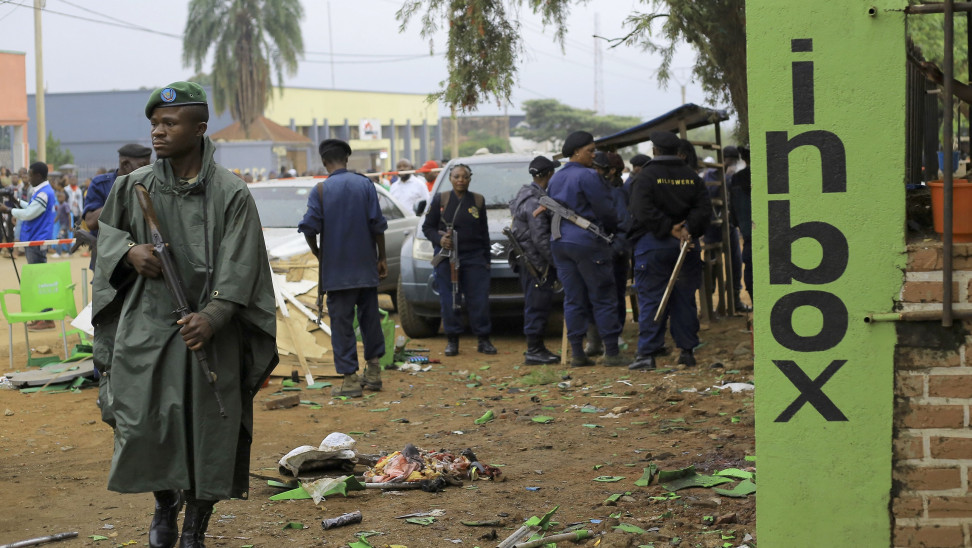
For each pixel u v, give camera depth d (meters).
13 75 36.19
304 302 10.23
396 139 90.81
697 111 11.88
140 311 4.26
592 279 9.62
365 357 9.09
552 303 10.92
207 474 4.20
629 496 5.42
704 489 5.55
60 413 8.23
